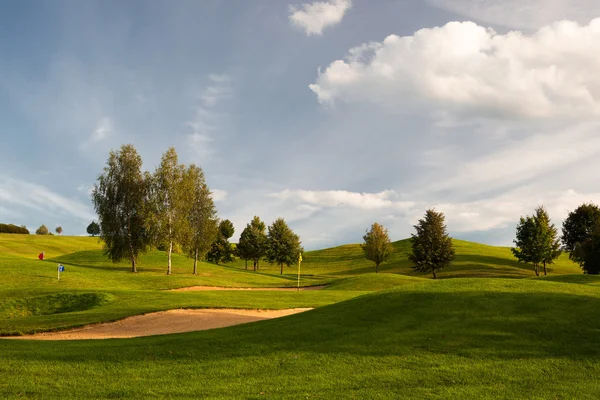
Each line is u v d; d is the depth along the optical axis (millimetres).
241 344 15516
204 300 31703
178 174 62812
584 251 57656
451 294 19719
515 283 21938
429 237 73000
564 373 12375
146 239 61406
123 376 12383
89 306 32094
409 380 11977
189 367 13203
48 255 87688
